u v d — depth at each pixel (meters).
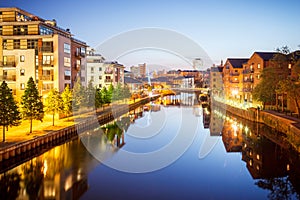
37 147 26.94
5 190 19.58
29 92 30.05
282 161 26.02
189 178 20.78
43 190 19.14
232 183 20.31
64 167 23.53
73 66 49.47
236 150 29.70
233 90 66.62
